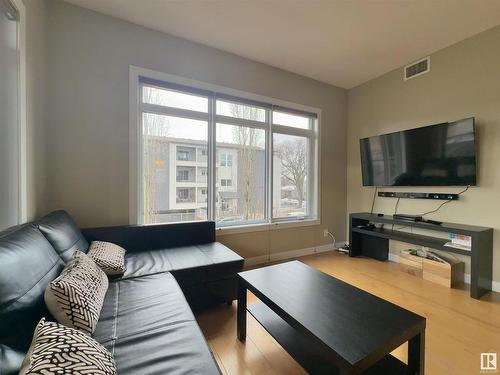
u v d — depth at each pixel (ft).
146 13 7.55
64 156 7.16
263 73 10.50
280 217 11.39
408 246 10.39
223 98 9.59
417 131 9.63
